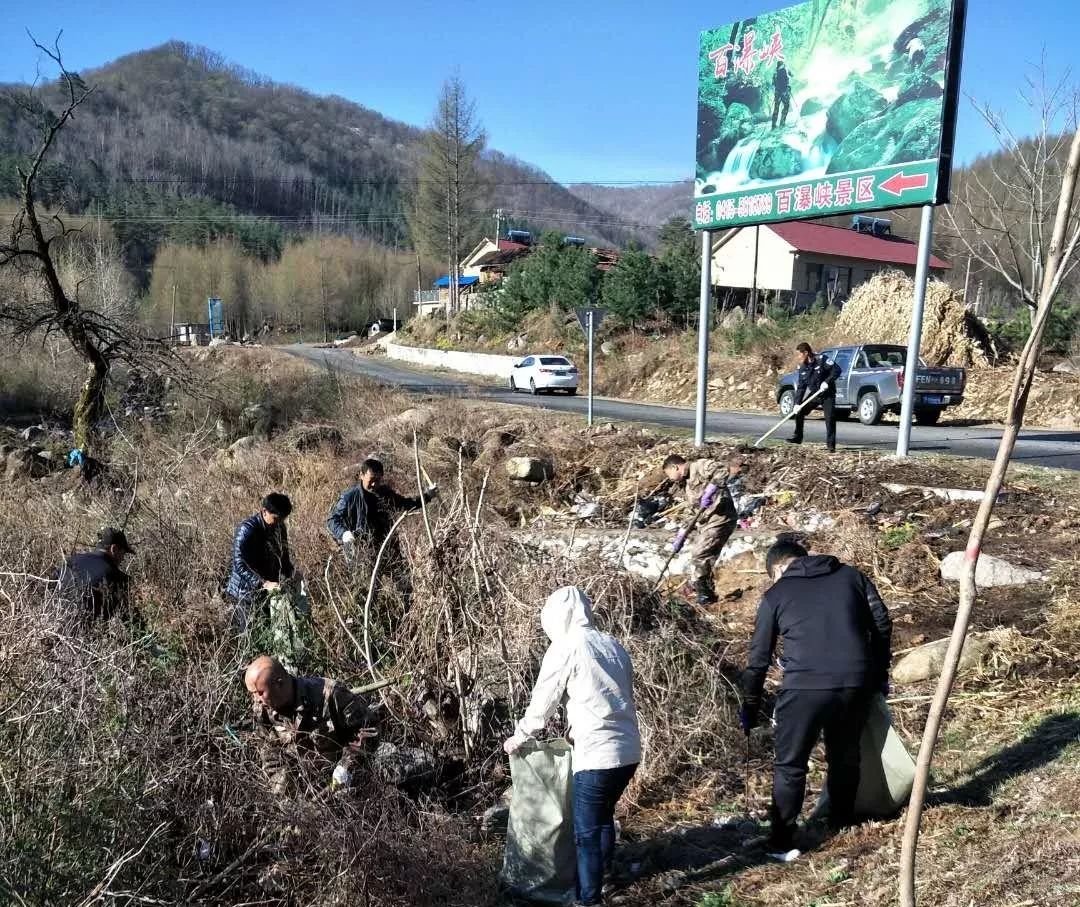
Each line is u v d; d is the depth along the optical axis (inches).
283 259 3275.1
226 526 341.4
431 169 2404.0
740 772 206.8
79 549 319.9
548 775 160.1
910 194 416.8
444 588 218.2
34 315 608.7
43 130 581.6
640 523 414.3
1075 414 706.2
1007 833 148.9
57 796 143.2
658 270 1355.8
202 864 156.3
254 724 183.0
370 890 152.9
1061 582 273.3
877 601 161.5
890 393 674.8
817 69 451.5
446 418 628.7
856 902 139.9
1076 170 67.2
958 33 395.9
